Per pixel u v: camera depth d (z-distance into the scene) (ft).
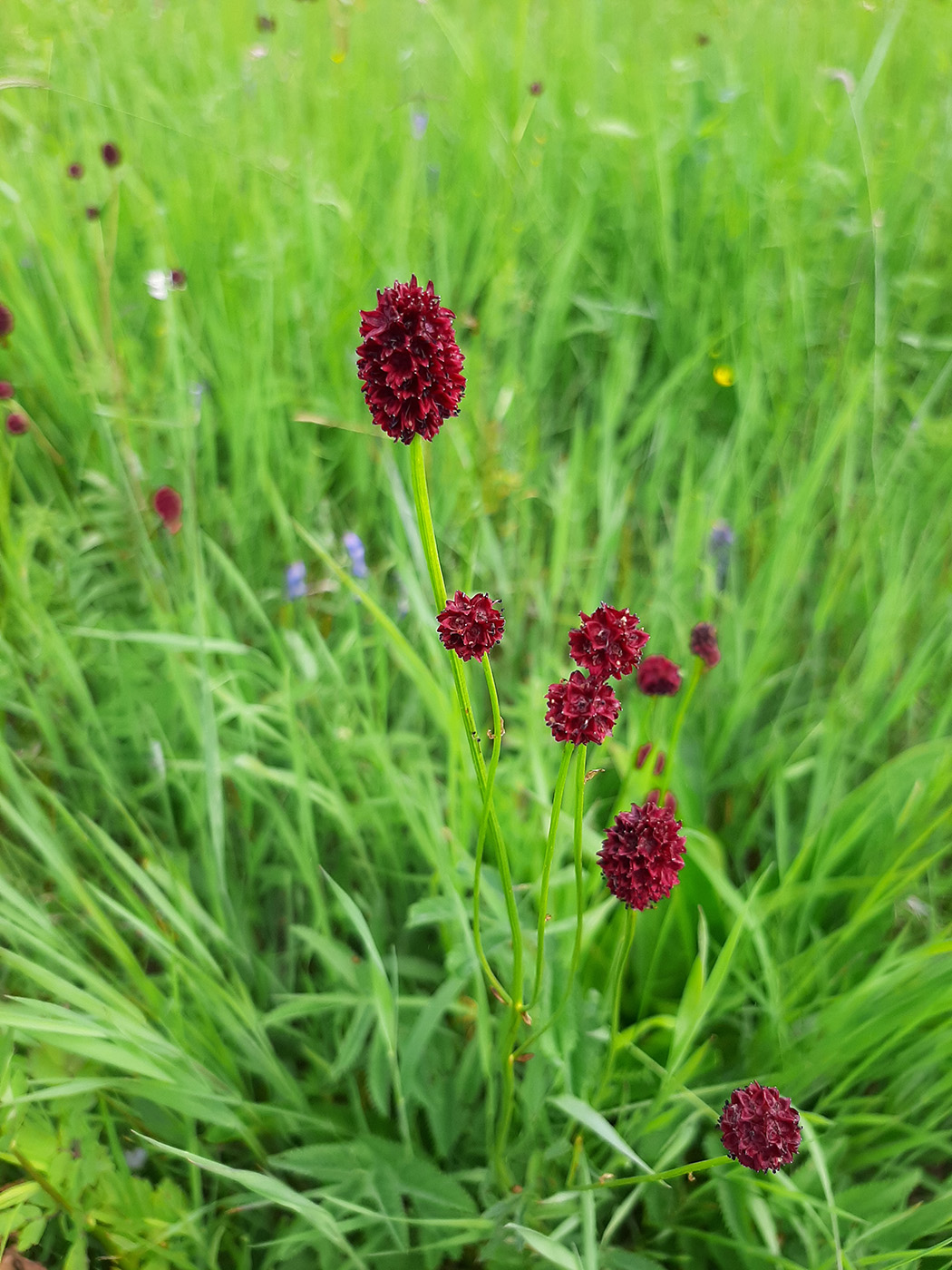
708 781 0.95
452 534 1.05
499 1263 0.67
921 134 1.60
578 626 1.01
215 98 1.54
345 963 0.75
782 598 1.05
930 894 0.82
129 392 1.11
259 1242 0.71
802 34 1.92
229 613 1.07
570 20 1.90
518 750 0.97
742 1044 0.79
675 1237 0.72
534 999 0.61
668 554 1.08
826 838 0.84
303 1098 0.75
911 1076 0.75
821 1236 0.69
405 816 0.79
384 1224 0.68
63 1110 0.65
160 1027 0.74
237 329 1.23
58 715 0.92
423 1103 0.73
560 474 1.09
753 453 1.25
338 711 0.88
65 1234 0.62
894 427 1.23
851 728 0.91
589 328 1.34
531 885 0.79
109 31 1.72
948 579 1.05
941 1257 0.70
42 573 0.97
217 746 0.76
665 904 0.82
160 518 1.02
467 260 1.49
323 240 1.32
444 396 0.44
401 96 1.65
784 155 1.60
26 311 1.19
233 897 0.86
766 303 1.34
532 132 1.60
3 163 1.31
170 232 1.35
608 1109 0.76
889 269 1.45
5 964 0.76
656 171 1.51
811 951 0.80
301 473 1.14
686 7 2.07
